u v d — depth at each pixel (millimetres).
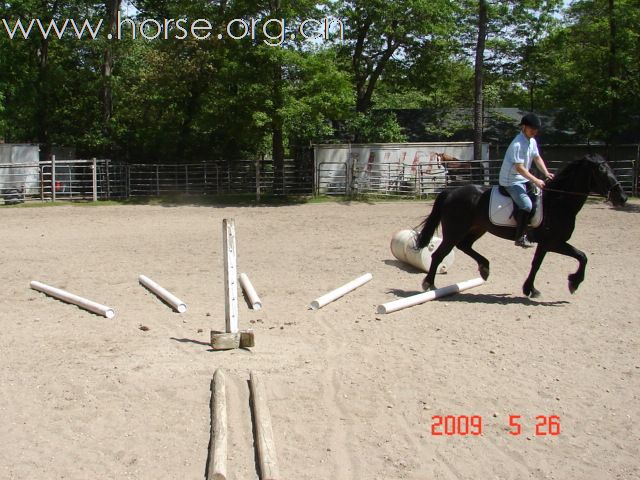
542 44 34406
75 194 28812
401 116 39750
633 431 5414
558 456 5023
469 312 8969
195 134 33094
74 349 7309
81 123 33656
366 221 19891
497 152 36281
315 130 28734
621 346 7445
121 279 11297
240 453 4934
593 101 31266
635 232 17062
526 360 6965
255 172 29969
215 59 29391
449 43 34031
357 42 33625
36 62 33094
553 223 9289
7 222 19750
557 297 9898
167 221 20125
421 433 5320
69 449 5023
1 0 29438
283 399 5844
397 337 7781
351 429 5352
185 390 5988
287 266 12516
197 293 10289
